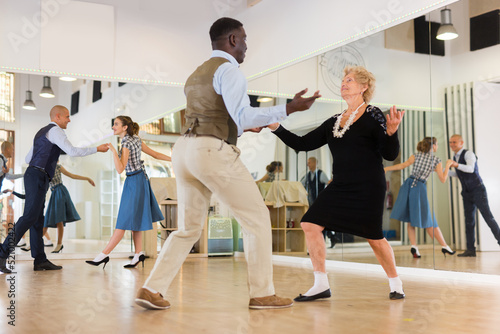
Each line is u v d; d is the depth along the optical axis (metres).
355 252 5.03
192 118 2.36
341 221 2.77
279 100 6.27
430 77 4.34
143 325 2.04
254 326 2.02
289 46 6.15
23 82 6.18
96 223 6.38
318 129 2.99
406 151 4.49
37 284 3.46
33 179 4.30
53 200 6.20
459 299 2.80
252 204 2.42
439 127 4.23
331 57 5.50
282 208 6.12
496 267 3.71
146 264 5.23
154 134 6.78
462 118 4.07
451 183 4.11
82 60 6.48
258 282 2.45
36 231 4.51
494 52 3.86
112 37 6.64
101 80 6.57
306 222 2.81
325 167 5.52
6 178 6.00
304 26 5.92
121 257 6.41
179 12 7.01
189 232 2.47
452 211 4.08
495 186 3.80
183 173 2.42
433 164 4.26
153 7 6.85
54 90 6.32
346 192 2.79
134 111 6.70
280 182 6.16
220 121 2.35
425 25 4.42
